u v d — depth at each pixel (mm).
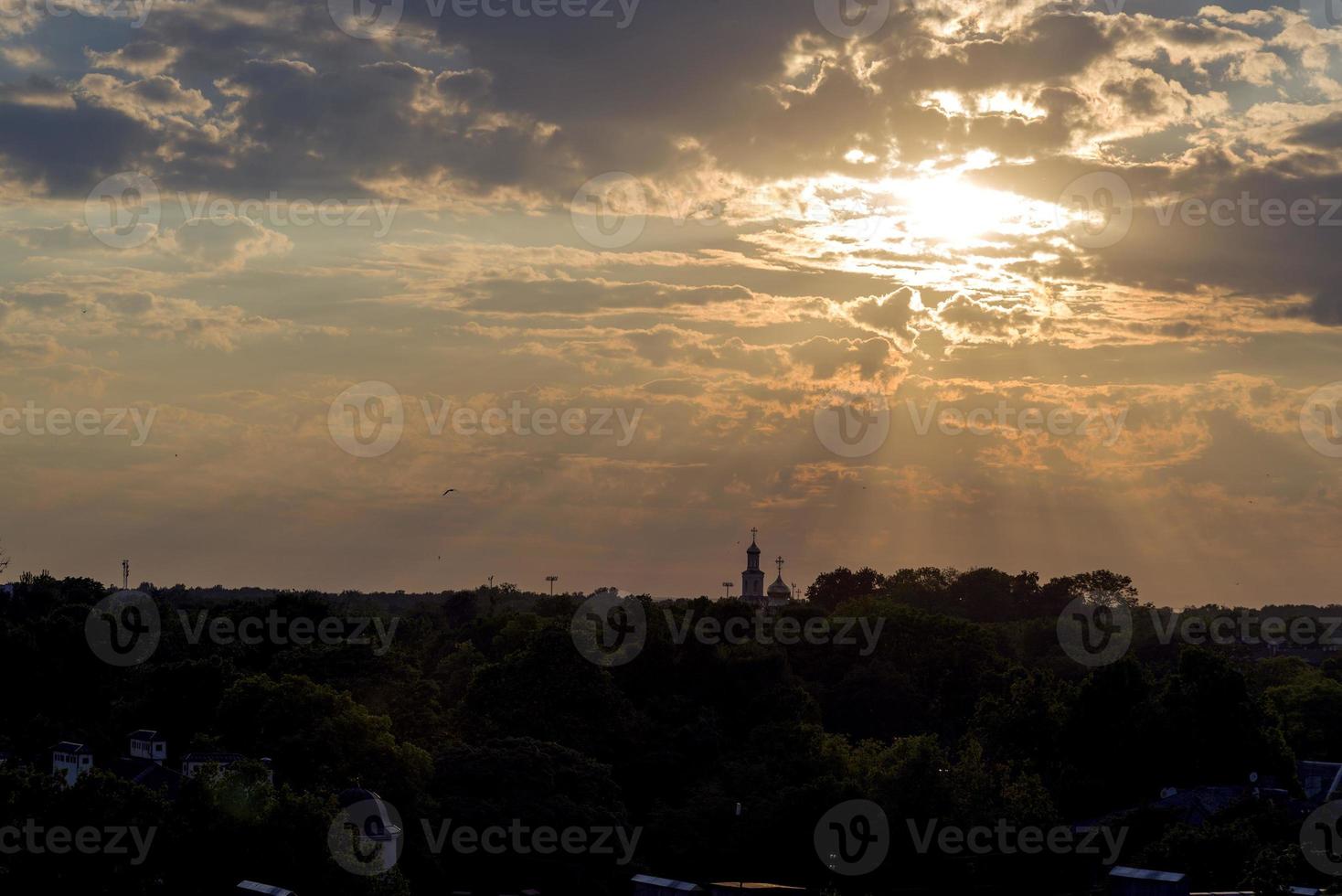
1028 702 195500
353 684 189250
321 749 156500
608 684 195000
